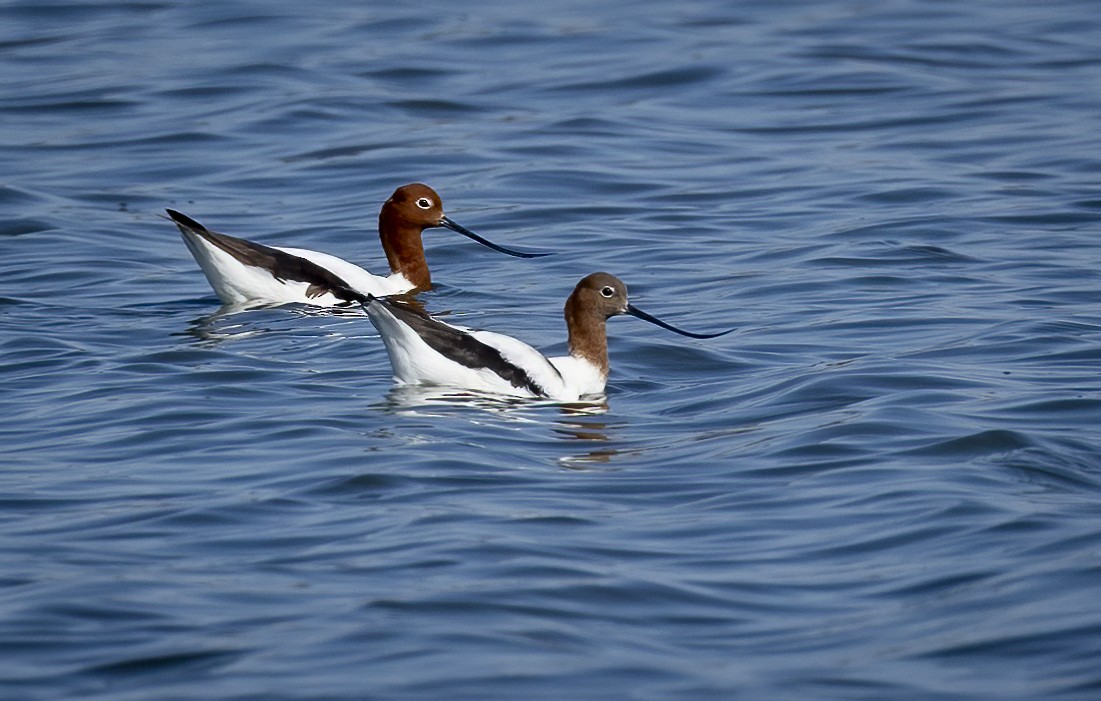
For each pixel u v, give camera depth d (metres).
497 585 10.57
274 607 10.25
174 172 26.61
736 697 8.99
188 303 20.00
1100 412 14.41
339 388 15.98
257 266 19.81
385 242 21.17
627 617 10.14
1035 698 8.89
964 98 30.27
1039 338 17.11
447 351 15.82
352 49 33.84
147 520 12.00
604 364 16.25
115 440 14.23
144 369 16.69
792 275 20.53
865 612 10.16
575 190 25.48
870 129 28.66
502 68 32.69
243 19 36.28
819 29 35.59
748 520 11.91
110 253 22.50
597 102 30.45
